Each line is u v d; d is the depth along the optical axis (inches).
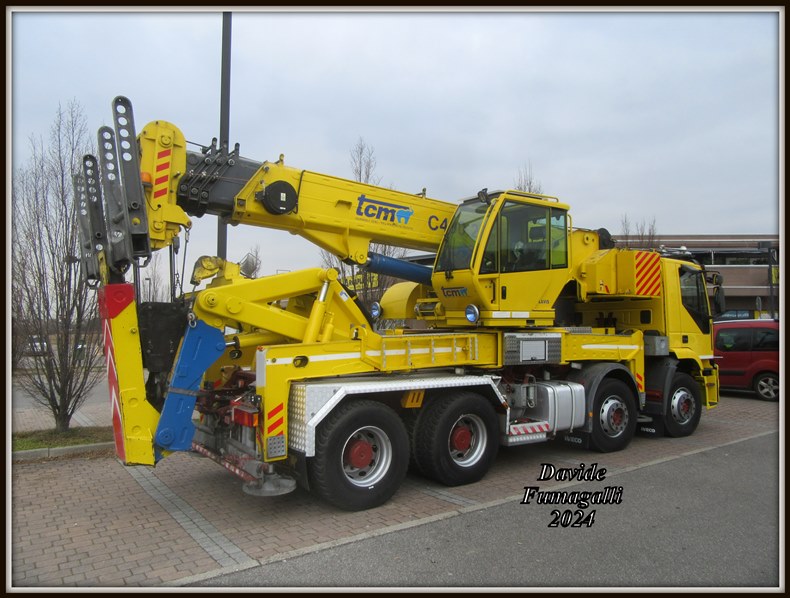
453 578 154.9
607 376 317.1
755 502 220.2
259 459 199.5
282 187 227.9
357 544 178.2
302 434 199.2
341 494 202.2
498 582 152.5
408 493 233.1
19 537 185.2
